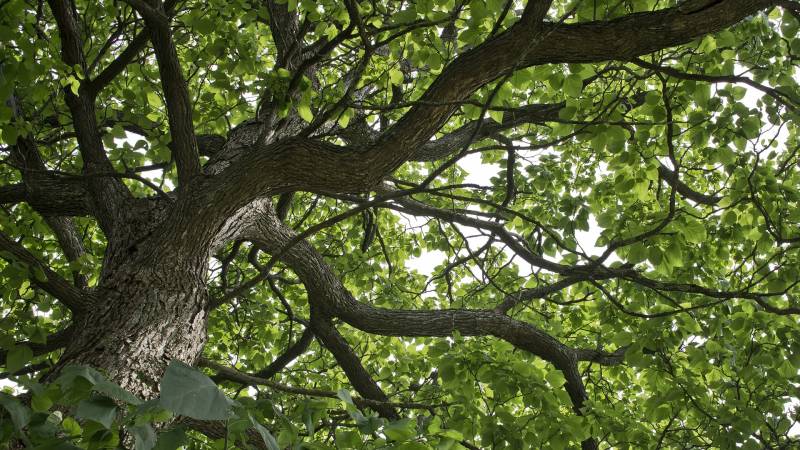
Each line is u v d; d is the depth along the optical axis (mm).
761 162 5539
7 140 4059
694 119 4926
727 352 5414
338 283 6512
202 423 4184
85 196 5234
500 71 3939
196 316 4180
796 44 5129
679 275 6180
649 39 3834
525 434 4438
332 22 4797
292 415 2441
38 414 1592
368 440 2354
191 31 5723
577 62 3992
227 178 4199
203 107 5598
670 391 5020
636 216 5609
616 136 4406
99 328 3859
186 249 4188
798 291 6023
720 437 5062
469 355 4516
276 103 4391
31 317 4324
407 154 4121
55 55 4297
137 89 6043
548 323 7973
